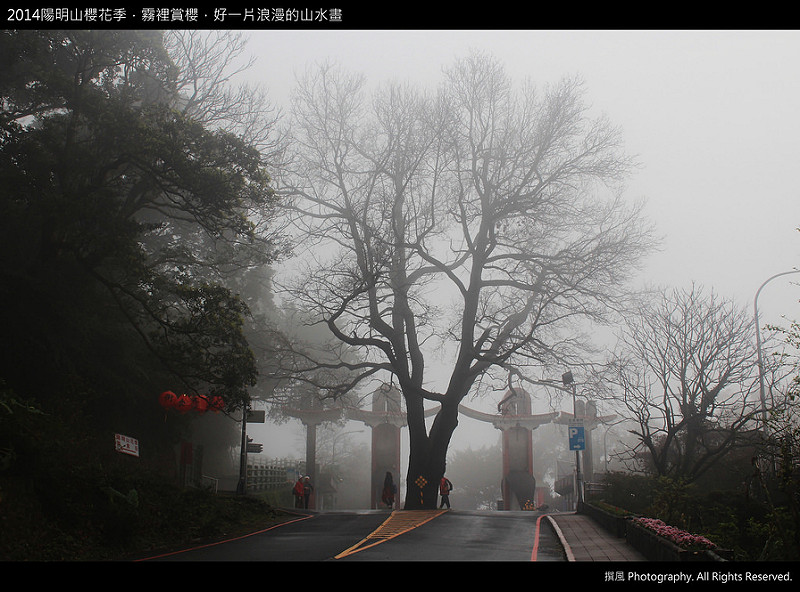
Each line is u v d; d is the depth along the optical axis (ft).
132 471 78.64
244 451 102.78
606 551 54.70
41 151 77.92
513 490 174.09
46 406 74.79
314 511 108.17
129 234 80.64
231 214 87.25
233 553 53.06
